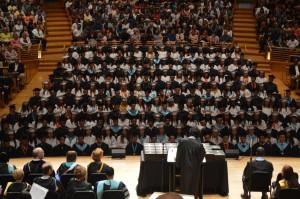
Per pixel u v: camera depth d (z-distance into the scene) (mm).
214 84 21094
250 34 29234
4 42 24844
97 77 22188
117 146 17750
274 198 11078
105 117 18797
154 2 29594
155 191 13086
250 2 31109
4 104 21891
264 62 26438
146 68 22578
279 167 15875
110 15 27703
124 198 10359
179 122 18906
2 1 27812
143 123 18859
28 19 26938
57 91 21031
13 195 9734
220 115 18891
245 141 17594
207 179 13070
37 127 18703
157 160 12875
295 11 28953
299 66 23922
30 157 17188
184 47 24547
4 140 17344
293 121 19000
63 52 27625
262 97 21078
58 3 30734
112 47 24594
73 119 18766
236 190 13617
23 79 23672
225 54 24375
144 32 26734
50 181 10281
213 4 29188
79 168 10250
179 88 20641
